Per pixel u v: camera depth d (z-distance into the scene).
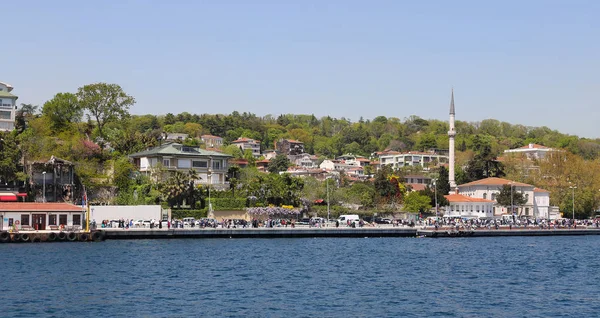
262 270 88.06
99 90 189.75
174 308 62.25
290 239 139.00
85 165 157.88
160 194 152.38
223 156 174.75
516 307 65.06
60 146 161.62
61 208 126.12
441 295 70.94
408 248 122.75
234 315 59.78
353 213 175.62
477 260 104.31
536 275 87.62
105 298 66.56
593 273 90.62
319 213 171.12
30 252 104.19
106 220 136.00
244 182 168.50
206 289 72.50
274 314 60.50
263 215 158.00
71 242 122.00
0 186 143.12
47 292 69.19
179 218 149.75
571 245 136.38
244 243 126.94
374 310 62.75
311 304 65.12
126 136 186.12
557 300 69.00
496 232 159.50
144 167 169.12
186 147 173.00
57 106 185.88
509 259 106.69
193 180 155.75
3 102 174.12
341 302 66.25
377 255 109.25
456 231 154.25
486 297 70.19
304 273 85.88
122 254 103.12
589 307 65.44
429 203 191.00
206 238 135.50
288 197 165.75
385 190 190.00
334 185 194.12
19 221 123.25
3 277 78.56
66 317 58.19
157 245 118.62
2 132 154.00
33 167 147.00
